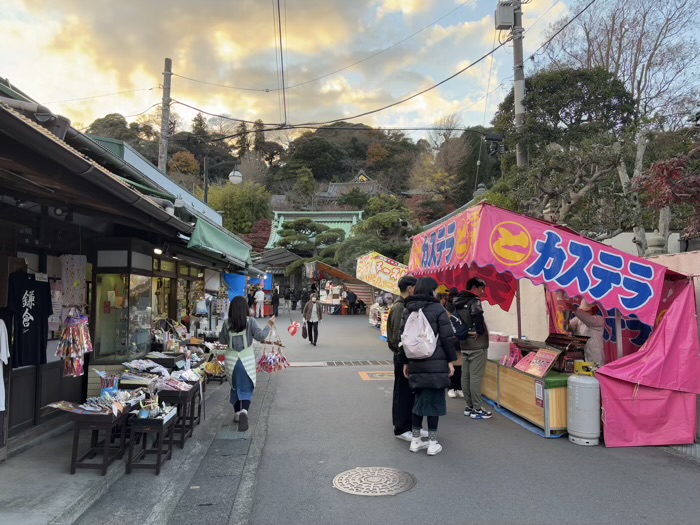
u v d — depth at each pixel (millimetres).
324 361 12586
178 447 5570
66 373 5168
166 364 6680
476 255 5500
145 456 5211
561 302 7836
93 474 4379
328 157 64750
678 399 5574
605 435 5480
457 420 6727
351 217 44406
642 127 11836
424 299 5441
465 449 5473
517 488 4348
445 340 5316
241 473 4832
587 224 12117
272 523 3752
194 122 62094
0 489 4012
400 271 18219
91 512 3902
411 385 5312
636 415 5508
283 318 27781
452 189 51125
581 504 4008
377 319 22203
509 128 15422
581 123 14531
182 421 5637
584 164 10727
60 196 4258
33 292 5137
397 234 28406
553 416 5867
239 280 16547
